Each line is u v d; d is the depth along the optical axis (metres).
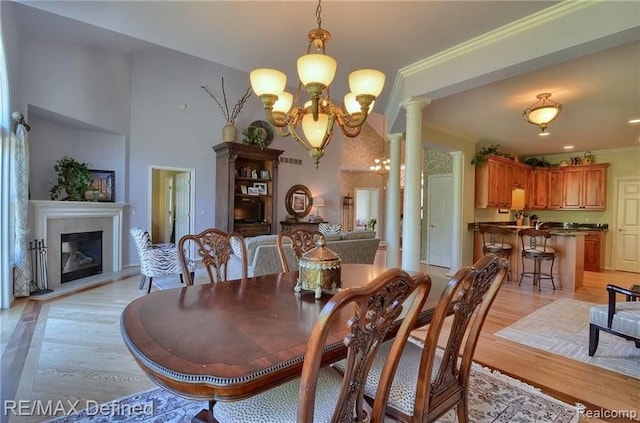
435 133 5.52
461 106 4.34
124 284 4.89
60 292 4.35
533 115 3.97
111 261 5.75
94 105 5.38
